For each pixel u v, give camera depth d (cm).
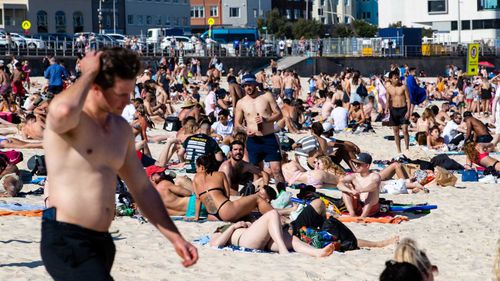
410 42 8350
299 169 1825
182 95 4588
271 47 8019
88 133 547
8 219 1373
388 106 2470
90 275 545
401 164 1862
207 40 7594
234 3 12425
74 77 4062
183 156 1994
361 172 1478
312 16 13850
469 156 2091
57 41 6588
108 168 559
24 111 3197
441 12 12219
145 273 1027
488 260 1188
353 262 1114
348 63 8031
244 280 1005
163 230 582
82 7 9238
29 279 966
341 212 1496
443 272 1107
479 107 4303
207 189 1357
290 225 1215
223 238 1184
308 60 7900
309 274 1036
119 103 548
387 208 1505
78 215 549
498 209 1622
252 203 1343
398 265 598
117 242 1205
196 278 1010
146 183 584
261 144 1562
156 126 3067
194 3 12569
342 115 3189
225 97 3462
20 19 8744
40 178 1784
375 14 14750
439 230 1405
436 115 3077
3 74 3644
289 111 3064
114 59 529
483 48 8794
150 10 10212
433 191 1830
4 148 2314
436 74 8119
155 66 6250
